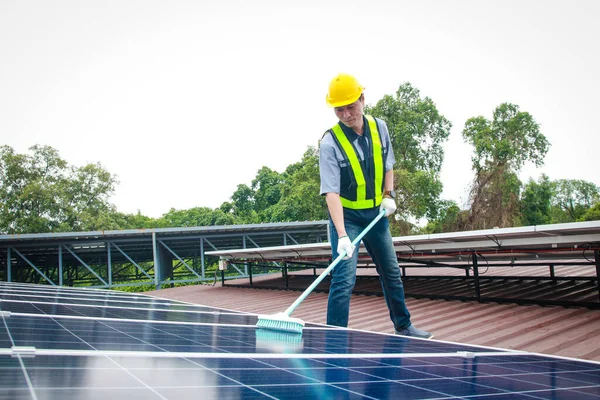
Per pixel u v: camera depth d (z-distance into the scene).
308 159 38.66
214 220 40.62
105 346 2.03
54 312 3.62
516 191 38.16
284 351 2.31
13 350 1.66
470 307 9.06
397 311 5.02
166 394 1.23
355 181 4.61
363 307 10.20
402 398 1.42
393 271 4.96
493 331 7.13
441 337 6.88
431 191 36.28
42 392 1.10
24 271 27.02
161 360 1.78
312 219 36.09
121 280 32.19
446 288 11.77
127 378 1.39
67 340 2.12
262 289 16.44
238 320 4.19
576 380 2.00
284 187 39.69
